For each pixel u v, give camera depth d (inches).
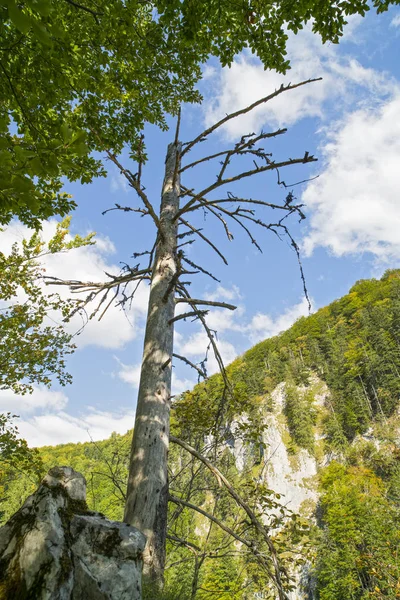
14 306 331.6
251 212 225.6
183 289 241.0
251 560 196.2
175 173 250.5
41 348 337.1
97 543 88.7
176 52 211.8
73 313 248.8
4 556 79.7
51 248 349.1
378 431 2726.4
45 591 71.4
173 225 248.2
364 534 1160.8
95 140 215.8
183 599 144.6
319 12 159.5
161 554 151.0
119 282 253.8
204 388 263.9
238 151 188.1
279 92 184.2
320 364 4111.7
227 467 237.8
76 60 144.3
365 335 3855.8
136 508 158.2
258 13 162.2
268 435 3159.5
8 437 311.6
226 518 222.4
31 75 123.8
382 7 158.2
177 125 244.1
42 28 48.8
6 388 335.9
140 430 177.6
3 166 71.6
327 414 3329.2
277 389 3870.6
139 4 172.2
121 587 82.4
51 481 98.3
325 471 2628.0
